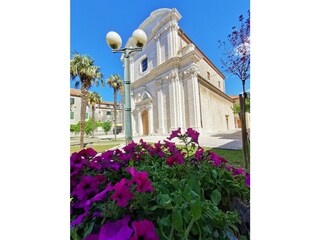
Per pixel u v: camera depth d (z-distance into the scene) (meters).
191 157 1.62
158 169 1.48
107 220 0.88
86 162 1.34
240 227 1.20
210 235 0.85
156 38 17.33
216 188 1.29
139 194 0.89
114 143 11.50
